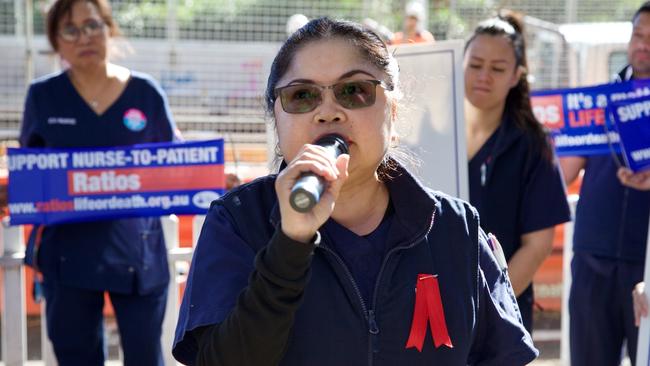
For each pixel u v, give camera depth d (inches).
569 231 255.1
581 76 425.7
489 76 170.6
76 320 190.9
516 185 169.9
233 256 87.0
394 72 91.9
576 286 204.8
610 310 200.1
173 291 233.1
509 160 170.4
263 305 77.7
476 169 171.3
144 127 193.2
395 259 89.4
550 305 313.4
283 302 77.6
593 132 189.9
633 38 203.3
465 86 173.8
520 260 167.9
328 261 88.2
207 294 85.3
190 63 406.6
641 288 170.2
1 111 374.9
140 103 193.3
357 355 86.2
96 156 188.2
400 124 118.7
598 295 200.1
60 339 191.5
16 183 187.9
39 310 294.0
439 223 92.6
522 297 173.2
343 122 86.7
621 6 467.5
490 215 169.0
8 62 392.8
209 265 87.0
